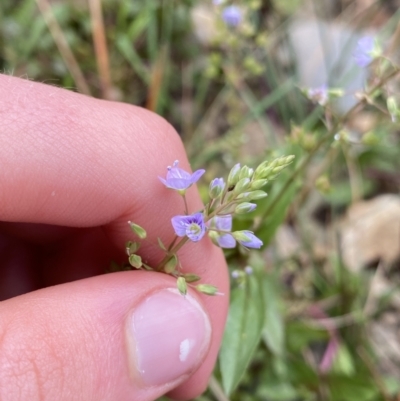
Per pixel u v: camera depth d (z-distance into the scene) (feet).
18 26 0.35
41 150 0.18
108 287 0.17
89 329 0.16
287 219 0.32
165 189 0.20
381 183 0.37
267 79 0.39
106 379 0.16
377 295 0.33
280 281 0.32
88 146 0.19
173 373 0.18
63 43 0.33
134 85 0.37
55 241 0.24
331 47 0.39
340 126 0.21
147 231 0.20
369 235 0.34
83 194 0.19
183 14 0.37
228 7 0.32
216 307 0.21
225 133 0.38
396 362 0.31
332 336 0.29
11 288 0.24
